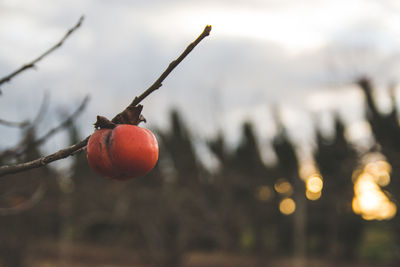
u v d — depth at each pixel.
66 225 18.36
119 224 20.45
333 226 21.00
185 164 19.98
